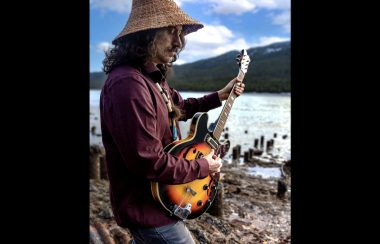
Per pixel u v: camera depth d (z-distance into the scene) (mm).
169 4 2105
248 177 10555
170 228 2102
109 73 2041
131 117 1856
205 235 4418
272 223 5719
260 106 64938
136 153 1862
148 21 2035
